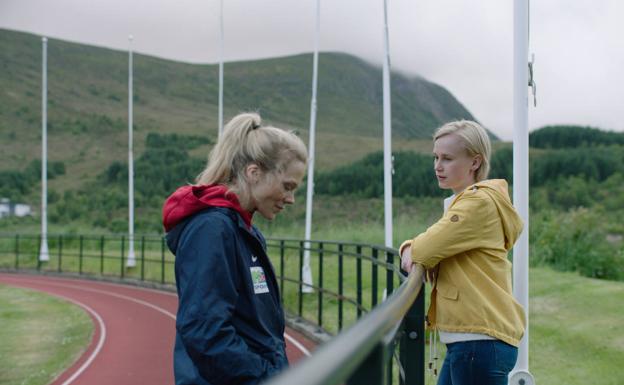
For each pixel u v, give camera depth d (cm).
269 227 2970
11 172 6975
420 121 14038
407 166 5334
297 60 15150
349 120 12988
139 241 3231
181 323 240
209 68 14312
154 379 956
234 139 269
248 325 259
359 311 902
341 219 4488
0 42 12094
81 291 2088
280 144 266
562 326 982
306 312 1328
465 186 365
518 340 340
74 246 3328
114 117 10156
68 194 6494
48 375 998
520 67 528
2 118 9062
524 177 521
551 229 1908
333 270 1722
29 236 2900
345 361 123
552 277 1390
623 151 5756
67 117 9681
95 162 7912
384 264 661
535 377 771
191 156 7019
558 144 6906
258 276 264
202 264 243
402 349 322
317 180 5397
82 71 12219
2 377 1002
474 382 334
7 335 1355
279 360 263
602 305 1088
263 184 264
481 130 365
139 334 1334
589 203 4891
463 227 325
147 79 12875
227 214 254
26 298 1936
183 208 252
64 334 1363
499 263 339
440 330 347
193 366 249
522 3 529
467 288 332
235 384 244
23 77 10931
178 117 10906
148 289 2134
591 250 1822
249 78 14075
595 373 771
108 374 994
